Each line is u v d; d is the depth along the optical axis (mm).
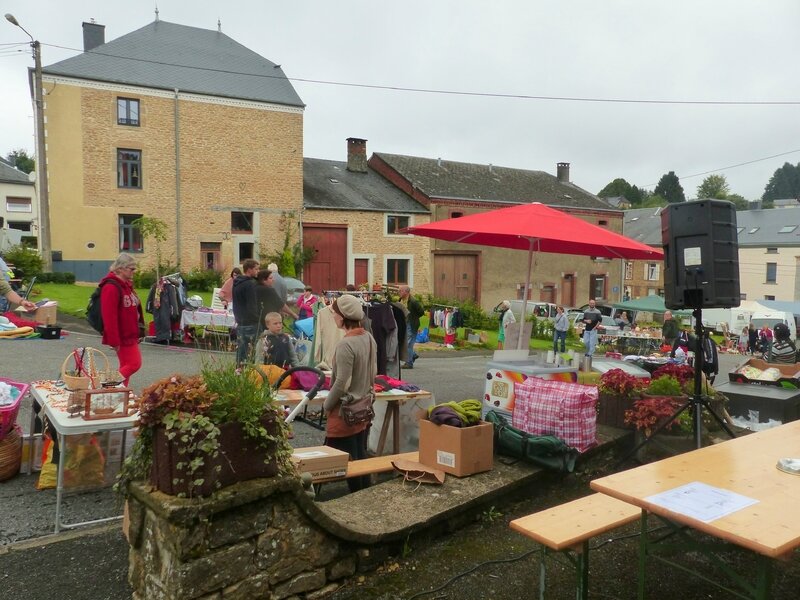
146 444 2988
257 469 2996
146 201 26141
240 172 27891
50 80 24375
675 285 5320
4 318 12742
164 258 26422
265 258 28125
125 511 3400
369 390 4684
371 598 3299
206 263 27594
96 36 29172
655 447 5574
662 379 5934
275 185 28609
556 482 4863
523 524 3152
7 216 47219
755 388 7129
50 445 4836
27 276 21359
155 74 26578
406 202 32344
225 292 13531
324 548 3287
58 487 3998
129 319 5605
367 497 4082
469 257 33156
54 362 9969
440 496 4129
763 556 2621
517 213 6141
